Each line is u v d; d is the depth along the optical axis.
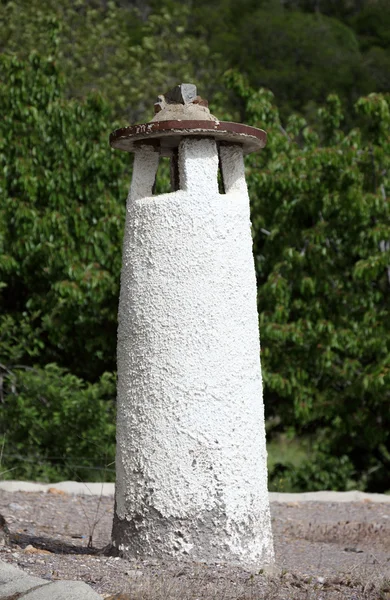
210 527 4.51
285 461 13.19
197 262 4.58
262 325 10.74
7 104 11.62
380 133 11.13
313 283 10.70
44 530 6.20
